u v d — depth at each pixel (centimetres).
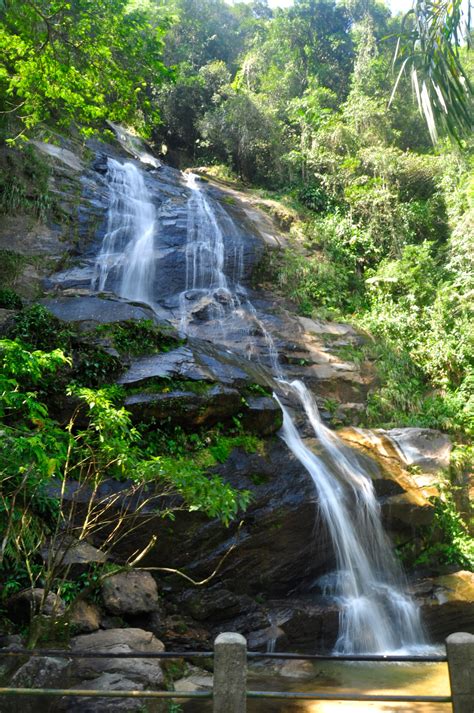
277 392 1407
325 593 1082
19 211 1750
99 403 732
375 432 1491
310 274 2055
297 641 973
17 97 1902
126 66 1373
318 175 2616
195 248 1898
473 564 1298
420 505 1245
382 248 2345
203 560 959
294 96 3269
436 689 797
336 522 1102
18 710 579
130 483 943
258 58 3462
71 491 907
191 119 3331
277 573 1028
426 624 1095
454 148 2464
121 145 2567
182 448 1045
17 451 665
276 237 2212
